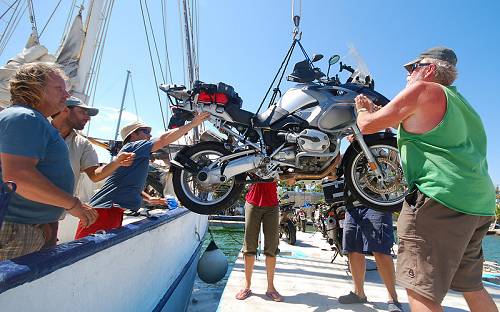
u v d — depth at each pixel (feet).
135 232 8.84
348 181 10.95
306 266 16.42
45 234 6.59
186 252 16.88
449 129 6.07
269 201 11.68
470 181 5.91
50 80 6.34
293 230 24.27
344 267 16.84
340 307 10.48
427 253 5.88
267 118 11.22
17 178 5.25
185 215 16.24
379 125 6.53
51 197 5.62
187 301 16.33
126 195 9.96
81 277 6.23
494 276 17.63
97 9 19.44
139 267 9.55
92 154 9.77
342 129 10.70
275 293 11.13
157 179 18.07
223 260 18.03
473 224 5.91
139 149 10.43
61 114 8.99
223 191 12.92
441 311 5.75
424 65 6.86
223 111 11.30
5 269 4.32
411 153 6.43
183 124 11.71
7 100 15.78
